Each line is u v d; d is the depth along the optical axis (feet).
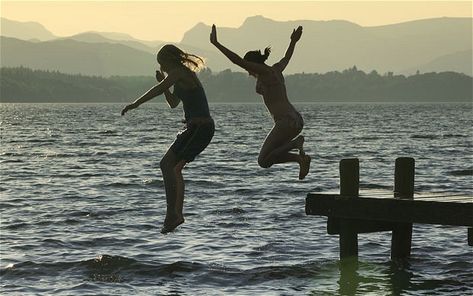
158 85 35.53
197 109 36.32
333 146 201.46
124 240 62.08
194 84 36.22
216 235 64.34
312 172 125.70
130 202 86.48
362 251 57.06
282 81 37.91
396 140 228.63
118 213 77.30
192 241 61.72
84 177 118.32
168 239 62.54
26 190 99.96
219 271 50.96
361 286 47.09
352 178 48.24
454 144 206.90
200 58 36.55
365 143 214.07
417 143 212.23
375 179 118.32
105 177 118.01
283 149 37.17
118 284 47.65
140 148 196.75
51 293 45.29
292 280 48.70
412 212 45.80
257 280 48.80
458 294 45.42
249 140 236.02
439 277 49.34
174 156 36.47
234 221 71.56
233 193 95.40
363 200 47.60
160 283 48.06
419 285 47.42
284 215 75.00
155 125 381.40
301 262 53.62
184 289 46.55
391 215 46.55
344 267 50.06
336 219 50.03
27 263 52.80
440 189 102.89
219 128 340.39
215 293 45.62
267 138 37.42
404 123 391.04
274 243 60.44
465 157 159.02
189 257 55.52
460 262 53.26
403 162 49.29
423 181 112.06
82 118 530.27
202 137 36.29
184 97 36.35
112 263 52.65
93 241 61.57
